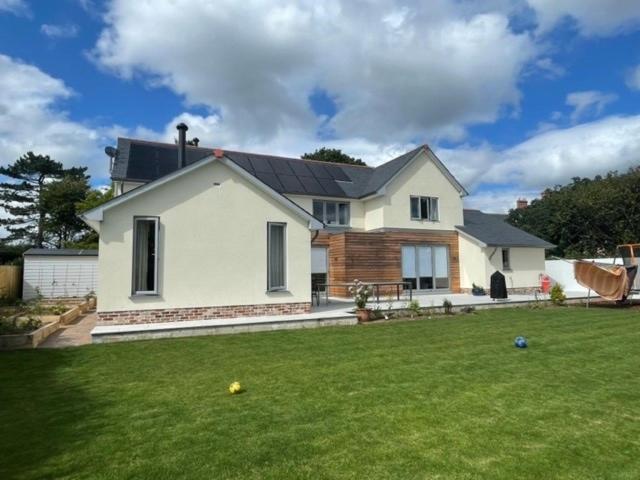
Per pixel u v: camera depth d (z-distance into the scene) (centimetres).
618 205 3219
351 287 1980
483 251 2270
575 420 487
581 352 854
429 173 2398
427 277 2328
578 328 1158
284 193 2167
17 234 4550
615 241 3262
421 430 460
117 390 623
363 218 2398
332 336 1059
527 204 4159
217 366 760
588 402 548
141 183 1802
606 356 816
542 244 2423
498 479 354
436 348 900
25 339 947
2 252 3069
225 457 400
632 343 943
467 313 1514
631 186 3203
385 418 496
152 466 385
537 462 384
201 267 1252
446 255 2398
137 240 1196
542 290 2356
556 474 363
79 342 1020
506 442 428
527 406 534
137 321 1167
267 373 706
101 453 413
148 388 630
